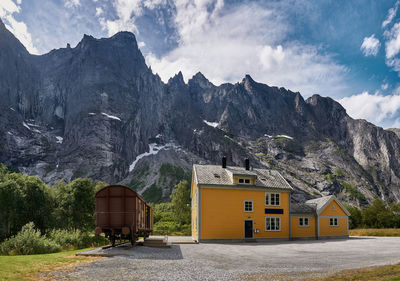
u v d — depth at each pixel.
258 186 37.62
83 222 51.31
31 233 22.67
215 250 23.11
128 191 22.02
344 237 42.22
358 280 10.59
